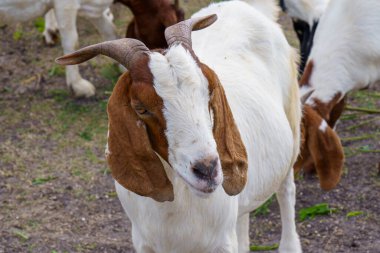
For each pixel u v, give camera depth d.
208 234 4.33
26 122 8.52
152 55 3.70
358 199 6.86
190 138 3.62
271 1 5.80
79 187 7.21
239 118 4.64
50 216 6.71
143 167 3.81
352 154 7.72
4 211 6.78
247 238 5.77
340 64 7.35
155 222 4.25
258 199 5.02
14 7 8.60
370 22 7.30
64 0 8.66
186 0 11.34
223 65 4.88
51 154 7.84
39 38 10.87
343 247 6.08
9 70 9.84
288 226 5.79
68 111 8.74
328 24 7.46
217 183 3.61
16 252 6.11
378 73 7.52
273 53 5.27
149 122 3.71
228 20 5.19
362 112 8.62
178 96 3.63
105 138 8.15
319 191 7.04
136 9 8.68
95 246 6.16
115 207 6.88
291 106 5.48
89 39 10.70
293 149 5.58
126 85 3.75
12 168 7.55
